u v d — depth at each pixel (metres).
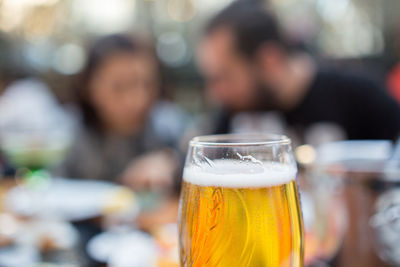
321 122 1.85
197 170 0.44
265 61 1.77
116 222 1.07
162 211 1.18
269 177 0.42
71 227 1.04
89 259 0.83
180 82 5.11
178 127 2.29
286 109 1.90
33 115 2.76
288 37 1.89
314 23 4.03
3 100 2.95
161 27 5.14
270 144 0.43
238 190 0.41
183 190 0.47
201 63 1.92
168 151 1.92
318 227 0.69
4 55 4.64
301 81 1.89
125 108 2.03
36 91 2.95
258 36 1.73
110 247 0.88
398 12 4.59
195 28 4.92
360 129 1.88
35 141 1.30
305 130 1.74
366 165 0.64
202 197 0.43
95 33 4.72
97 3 4.57
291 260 0.43
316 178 0.69
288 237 0.42
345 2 4.58
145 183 1.52
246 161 0.42
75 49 4.65
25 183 1.43
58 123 2.76
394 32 4.49
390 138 1.82
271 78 1.80
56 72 3.09
